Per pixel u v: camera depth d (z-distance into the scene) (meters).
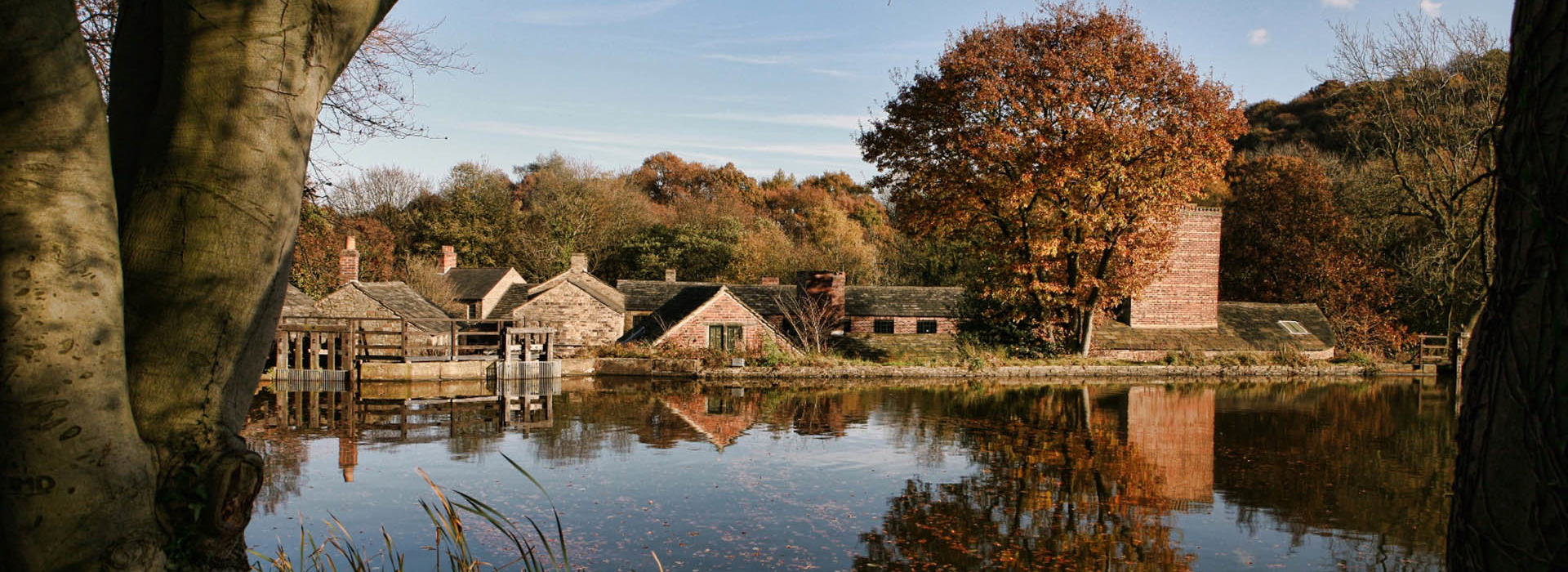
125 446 2.78
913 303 37.91
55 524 2.61
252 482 3.24
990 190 28.86
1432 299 35.53
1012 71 27.47
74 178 2.61
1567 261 1.97
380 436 15.48
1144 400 23.09
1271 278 43.16
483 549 8.80
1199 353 33.22
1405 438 16.66
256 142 3.04
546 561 8.47
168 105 3.03
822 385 26.73
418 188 53.25
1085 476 12.86
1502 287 2.14
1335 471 13.34
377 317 27.12
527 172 61.34
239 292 3.08
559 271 48.56
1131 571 8.57
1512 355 2.08
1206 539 9.62
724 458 13.76
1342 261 38.84
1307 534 9.86
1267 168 44.75
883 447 15.05
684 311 36.72
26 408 2.53
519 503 10.70
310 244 37.69
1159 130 26.92
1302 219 41.53
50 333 2.55
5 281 2.51
